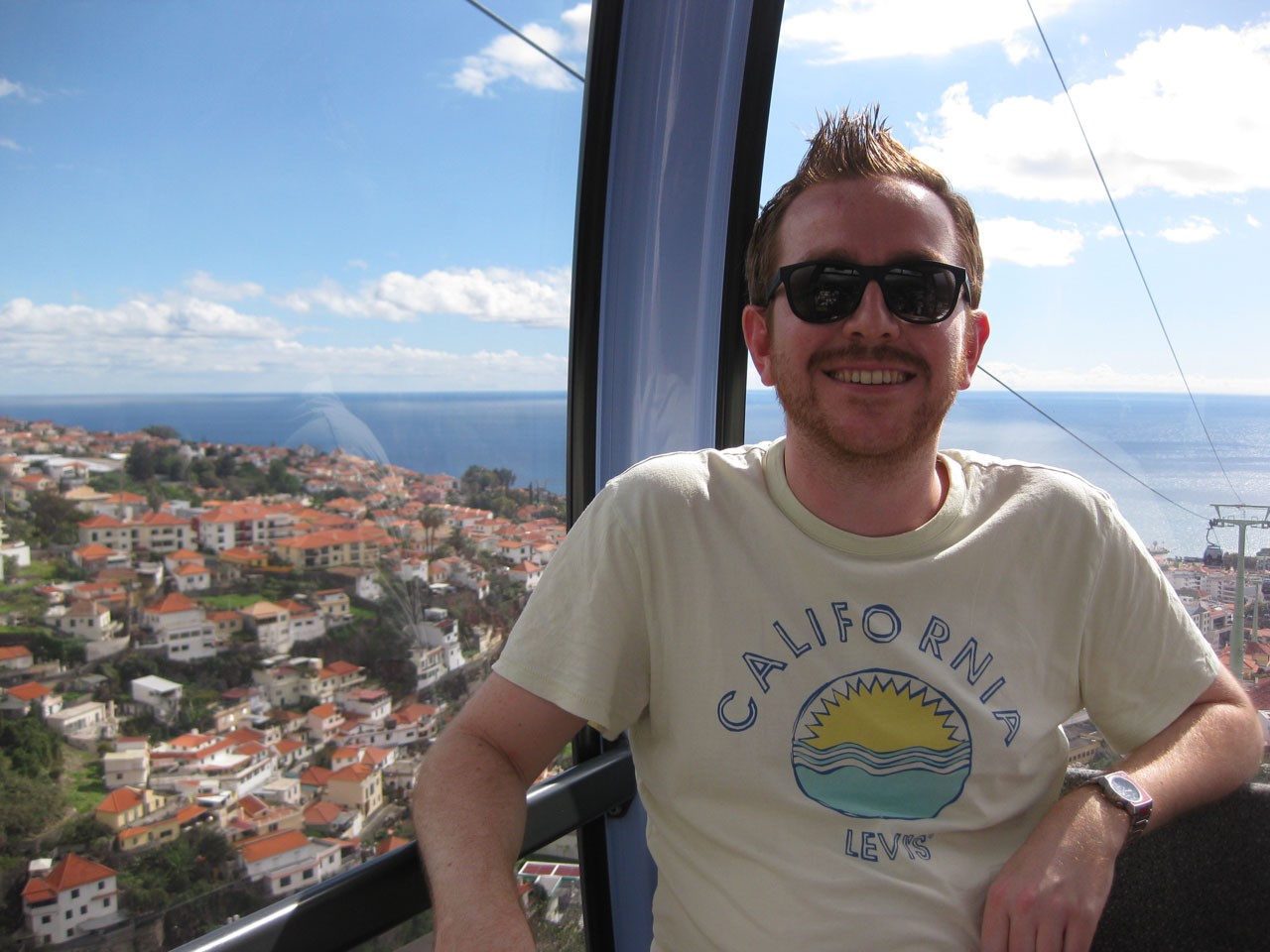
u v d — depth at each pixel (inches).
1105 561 29.7
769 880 27.2
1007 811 28.2
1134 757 29.1
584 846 41.1
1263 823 29.3
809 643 28.3
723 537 29.3
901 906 26.6
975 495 30.2
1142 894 29.6
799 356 29.2
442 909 24.5
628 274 44.6
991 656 28.5
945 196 30.1
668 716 28.8
